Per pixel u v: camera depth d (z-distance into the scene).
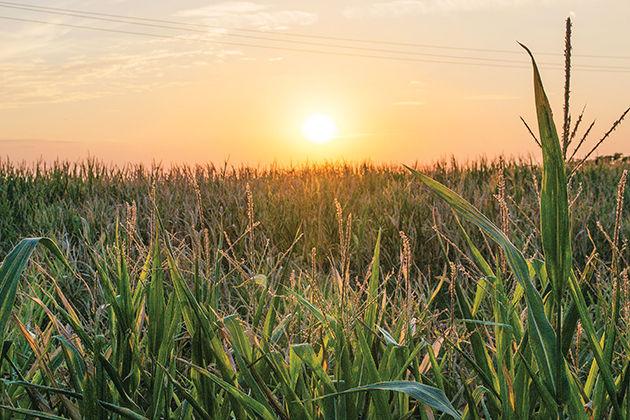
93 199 10.76
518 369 1.99
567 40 1.70
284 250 7.40
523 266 1.89
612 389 1.82
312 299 2.86
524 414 1.97
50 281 4.43
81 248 5.35
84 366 2.31
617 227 1.91
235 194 10.12
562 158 1.72
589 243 6.70
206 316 2.28
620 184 1.89
